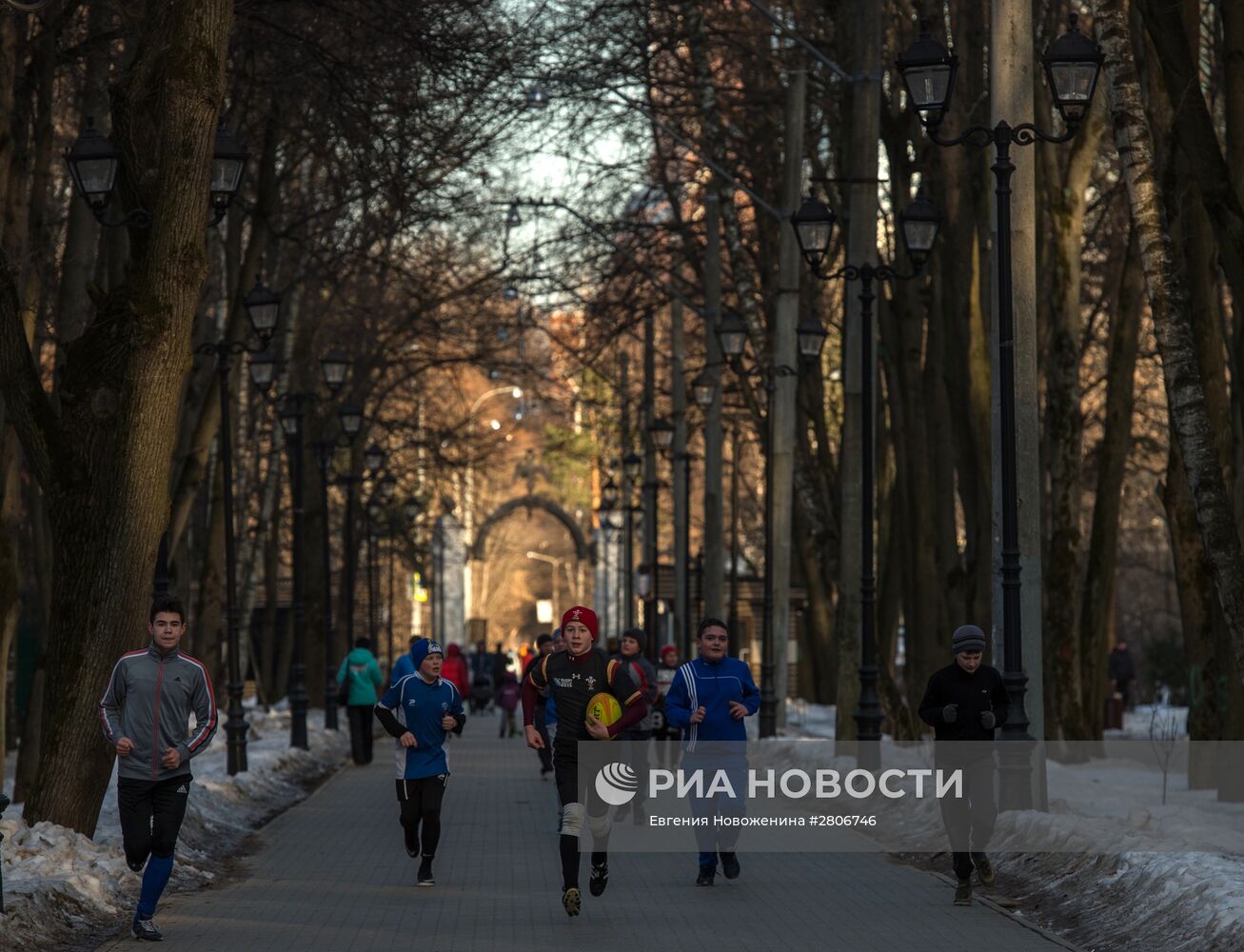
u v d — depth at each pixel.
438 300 126.75
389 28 69.56
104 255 73.75
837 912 37.00
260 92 77.81
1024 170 50.34
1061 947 32.41
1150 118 59.91
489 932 34.19
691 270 139.00
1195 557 65.19
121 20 64.31
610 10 104.25
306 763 90.94
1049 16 76.31
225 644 140.25
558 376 156.50
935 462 83.88
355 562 170.25
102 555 43.16
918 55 47.75
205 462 75.25
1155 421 130.50
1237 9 54.66
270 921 35.72
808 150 112.69
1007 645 46.97
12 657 102.19
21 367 43.72
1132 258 80.38
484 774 84.12
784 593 100.12
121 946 32.31
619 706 37.47
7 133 49.69
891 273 65.25
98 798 43.34
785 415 99.38
